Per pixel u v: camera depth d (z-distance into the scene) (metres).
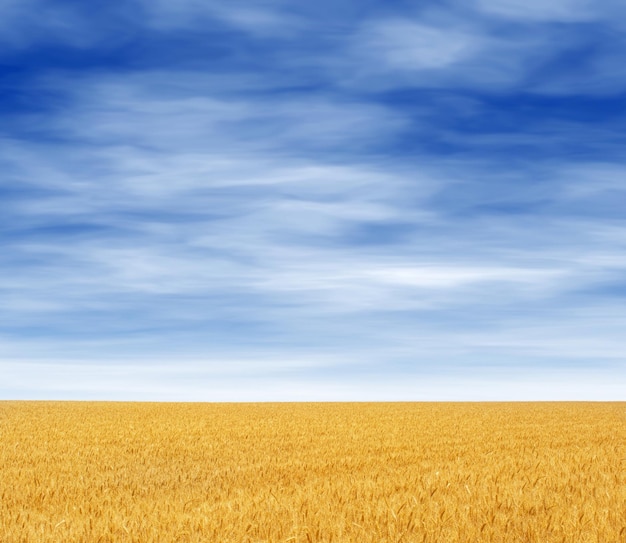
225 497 13.88
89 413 44.75
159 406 57.22
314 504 12.06
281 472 18.11
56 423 35.62
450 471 16.77
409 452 22.67
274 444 25.83
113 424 35.12
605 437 28.52
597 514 11.29
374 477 16.16
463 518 10.95
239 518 10.95
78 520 11.35
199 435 29.56
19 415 42.31
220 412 47.53
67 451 23.50
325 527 10.37
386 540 10.00
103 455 22.42
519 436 29.14
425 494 13.08
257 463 20.23
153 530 10.25
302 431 31.75
